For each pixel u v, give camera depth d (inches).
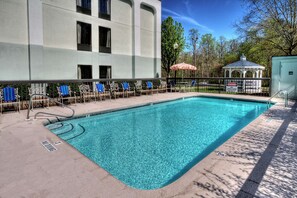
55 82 333.4
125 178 131.1
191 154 169.6
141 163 152.3
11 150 138.7
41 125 204.7
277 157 126.2
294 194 87.7
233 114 324.5
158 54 657.0
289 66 396.8
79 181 99.0
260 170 109.1
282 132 179.2
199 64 1285.7
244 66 582.9
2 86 294.2
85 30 478.0
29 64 388.2
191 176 102.6
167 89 552.4
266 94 463.5
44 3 401.4
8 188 93.0
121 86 444.8
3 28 356.8
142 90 461.1
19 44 375.6
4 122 214.8
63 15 433.7
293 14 546.9
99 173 107.3
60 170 110.3
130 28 578.2
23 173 107.0
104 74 532.1
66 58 444.8
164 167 146.2
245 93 491.5
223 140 203.6
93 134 221.5
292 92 397.4
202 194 87.3
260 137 165.3
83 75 483.5
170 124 263.4
